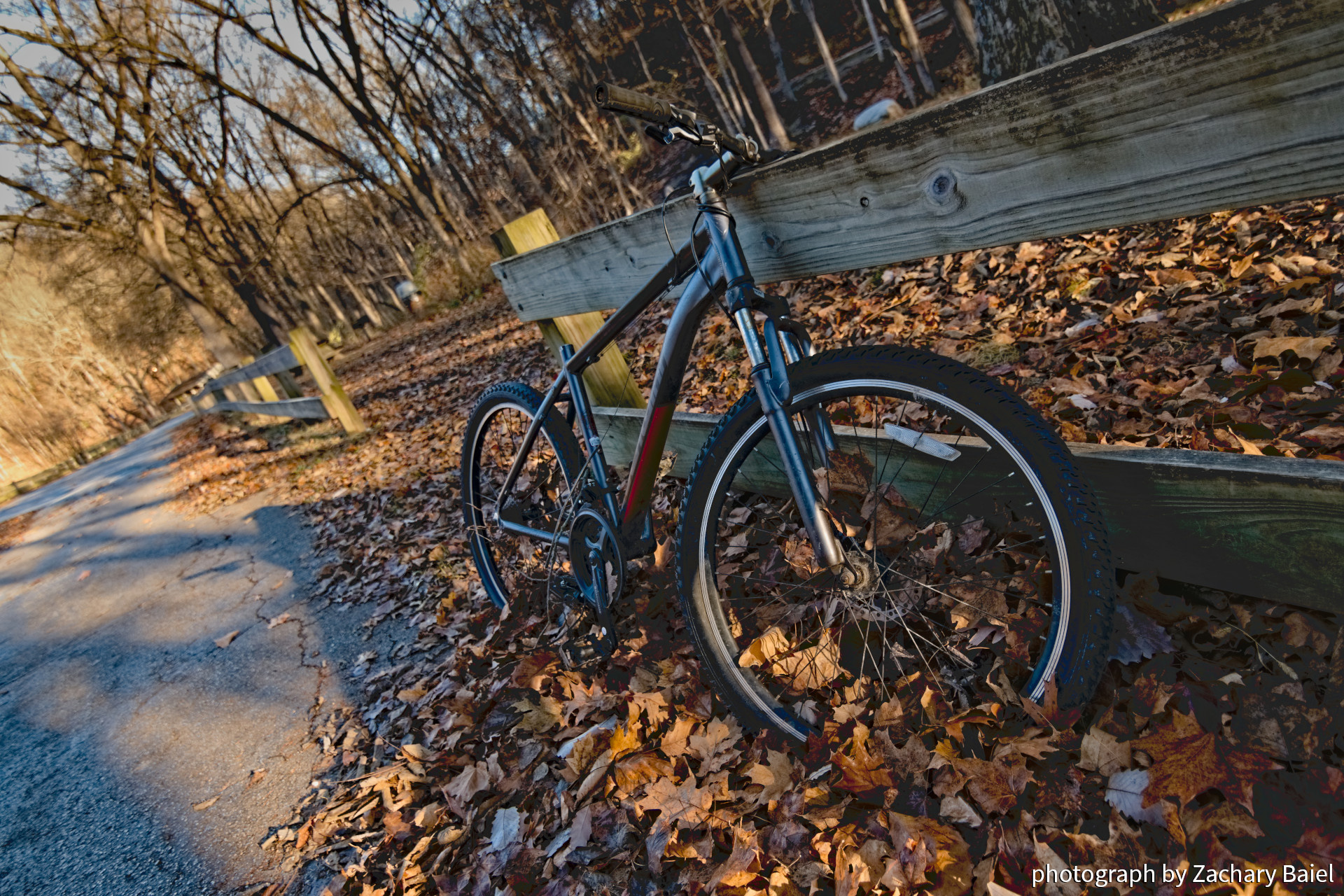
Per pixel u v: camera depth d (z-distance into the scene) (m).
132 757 2.67
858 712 1.41
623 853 1.45
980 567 1.47
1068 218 1.10
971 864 1.11
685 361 1.53
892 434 1.62
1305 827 0.96
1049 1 5.28
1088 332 2.50
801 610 1.61
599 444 1.91
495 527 2.41
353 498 5.07
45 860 2.24
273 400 10.98
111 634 4.19
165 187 22.00
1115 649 1.28
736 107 14.56
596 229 2.07
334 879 1.73
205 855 2.00
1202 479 1.21
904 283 3.75
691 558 1.49
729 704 1.50
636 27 15.40
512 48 14.20
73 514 10.28
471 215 20.44
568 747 1.76
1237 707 1.14
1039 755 1.17
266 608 3.66
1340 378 1.73
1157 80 0.93
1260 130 0.88
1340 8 0.76
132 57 17.97
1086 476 1.36
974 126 1.14
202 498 7.23
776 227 1.56
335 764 2.18
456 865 1.64
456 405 6.62
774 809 1.35
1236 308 2.22
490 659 2.33
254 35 17.12
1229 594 1.32
